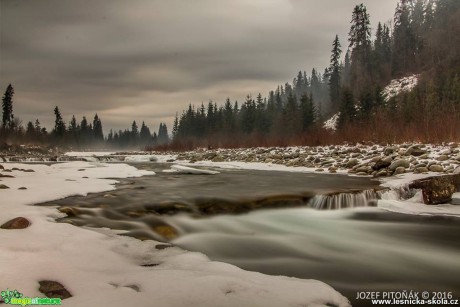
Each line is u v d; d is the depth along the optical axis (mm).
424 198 8539
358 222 7113
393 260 4938
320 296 3426
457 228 6629
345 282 4137
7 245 4020
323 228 6641
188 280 3465
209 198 7836
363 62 65875
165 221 6195
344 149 19625
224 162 22453
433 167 11047
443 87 40500
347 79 82250
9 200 6672
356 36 66062
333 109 61375
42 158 31672
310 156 18703
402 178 10461
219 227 6379
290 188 9500
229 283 3465
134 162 27531
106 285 3256
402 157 13523
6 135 58062
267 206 7805
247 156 24031
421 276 4352
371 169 13438
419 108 27656
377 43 77250
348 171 14172
